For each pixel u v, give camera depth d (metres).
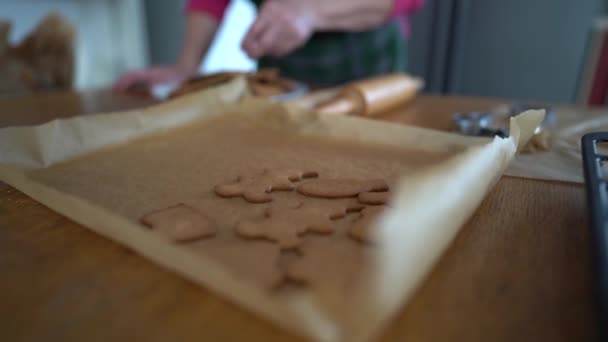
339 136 0.46
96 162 0.39
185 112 0.50
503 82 1.47
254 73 0.65
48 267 0.25
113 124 0.43
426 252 0.23
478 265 0.25
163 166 0.39
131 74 0.87
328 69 0.96
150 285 0.24
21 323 0.21
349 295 0.20
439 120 0.58
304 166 0.39
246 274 0.23
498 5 1.38
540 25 1.36
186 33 1.06
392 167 0.38
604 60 1.09
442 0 1.39
